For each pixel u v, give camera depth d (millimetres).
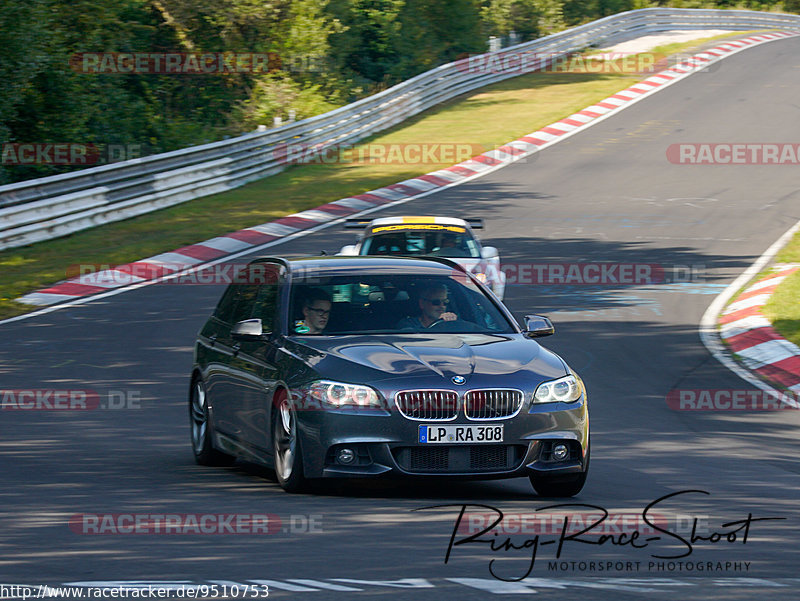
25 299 62562
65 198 82000
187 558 20078
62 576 18688
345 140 130625
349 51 167625
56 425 36938
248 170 110312
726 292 65812
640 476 30203
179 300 62812
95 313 59281
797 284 64938
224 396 30328
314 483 26594
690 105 152875
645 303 62969
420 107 151875
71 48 116375
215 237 82125
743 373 47562
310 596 17219
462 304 29938
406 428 25266
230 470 30859
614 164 118375
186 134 130000
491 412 25703
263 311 30109
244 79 149125
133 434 36000
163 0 138250
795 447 35688
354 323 28688
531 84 172625
